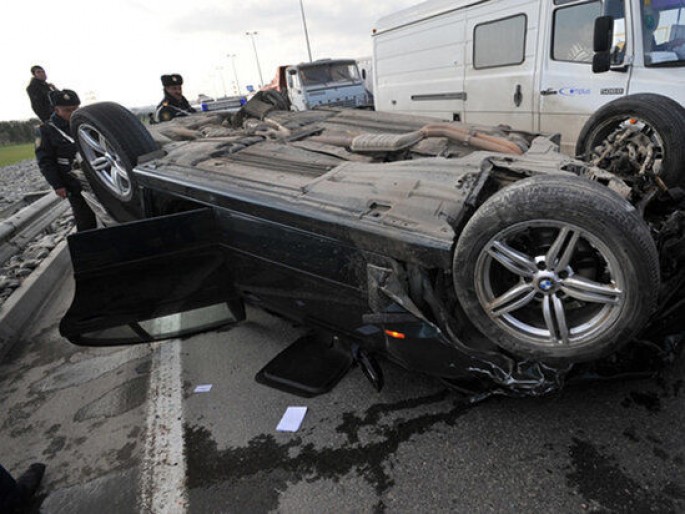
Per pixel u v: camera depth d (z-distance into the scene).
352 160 2.77
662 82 4.26
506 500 1.76
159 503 1.96
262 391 2.56
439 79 6.91
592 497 1.72
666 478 1.75
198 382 2.74
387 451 2.06
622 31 4.43
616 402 2.14
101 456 2.27
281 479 1.99
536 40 5.28
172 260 2.65
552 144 2.70
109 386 2.82
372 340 2.27
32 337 3.54
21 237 5.22
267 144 3.24
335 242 2.08
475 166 2.12
